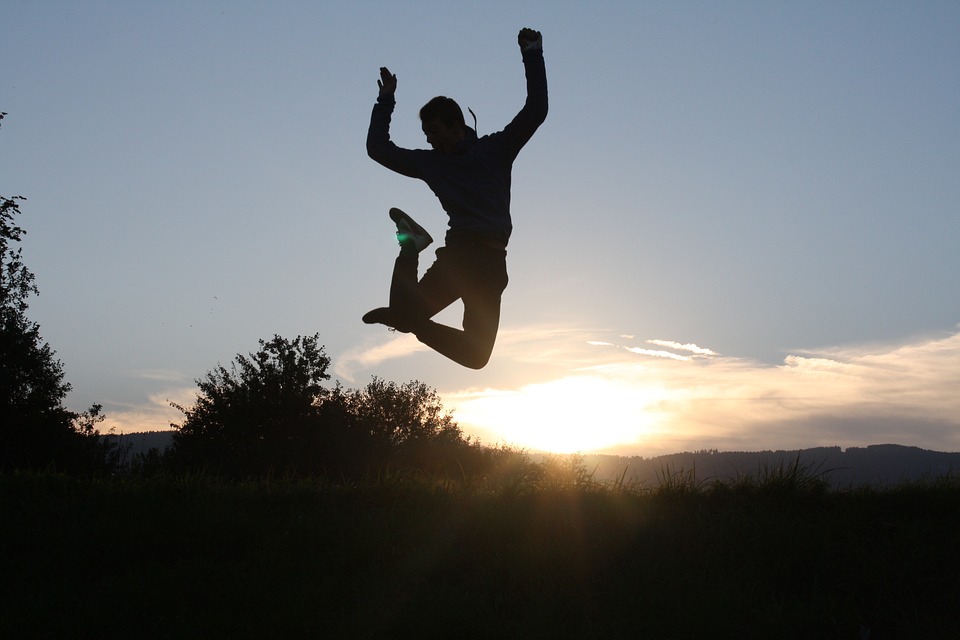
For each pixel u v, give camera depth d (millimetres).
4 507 7910
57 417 37719
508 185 4820
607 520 7457
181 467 33281
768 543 6727
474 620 5531
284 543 7027
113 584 6211
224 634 5426
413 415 45656
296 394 42188
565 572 6441
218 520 7316
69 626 5477
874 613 5711
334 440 39688
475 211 4637
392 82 5207
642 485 8750
